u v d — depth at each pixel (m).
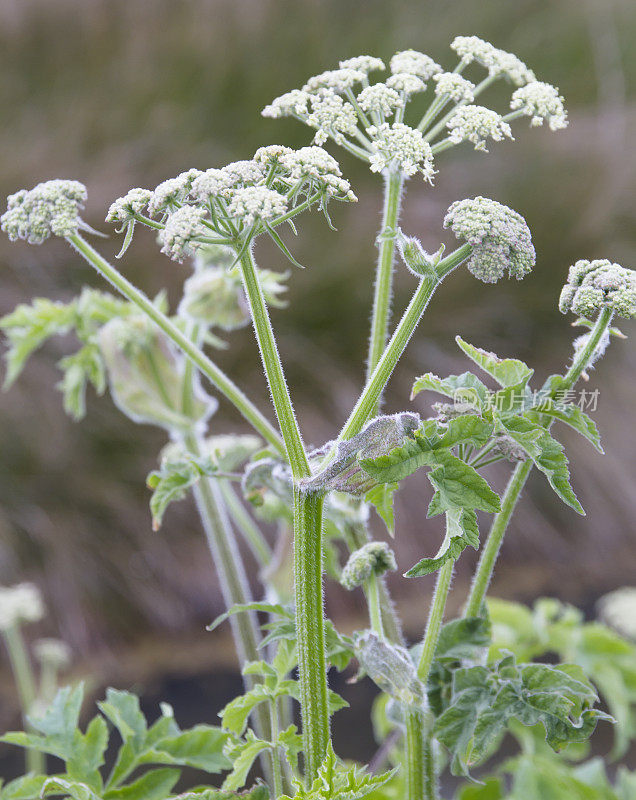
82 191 1.09
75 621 3.67
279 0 4.88
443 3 5.06
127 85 4.64
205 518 1.28
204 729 1.12
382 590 1.14
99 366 1.30
